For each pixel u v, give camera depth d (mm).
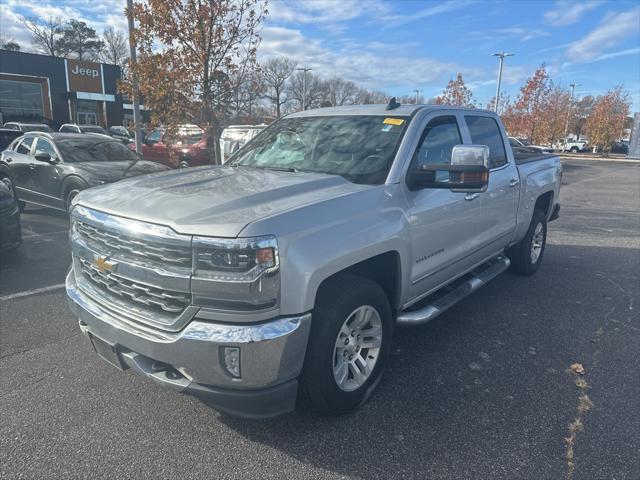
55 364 3836
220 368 2521
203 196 2875
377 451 2842
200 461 2758
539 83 42188
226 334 2482
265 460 2770
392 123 3873
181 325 2578
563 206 13039
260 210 2676
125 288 2828
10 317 4742
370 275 3494
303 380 2908
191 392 2639
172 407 3270
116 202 2939
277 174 3572
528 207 5629
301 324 2623
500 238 5086
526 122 42844
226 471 2686
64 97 42344
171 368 2723
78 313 3135
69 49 72750
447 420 3141
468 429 3047
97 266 2949
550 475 2652
